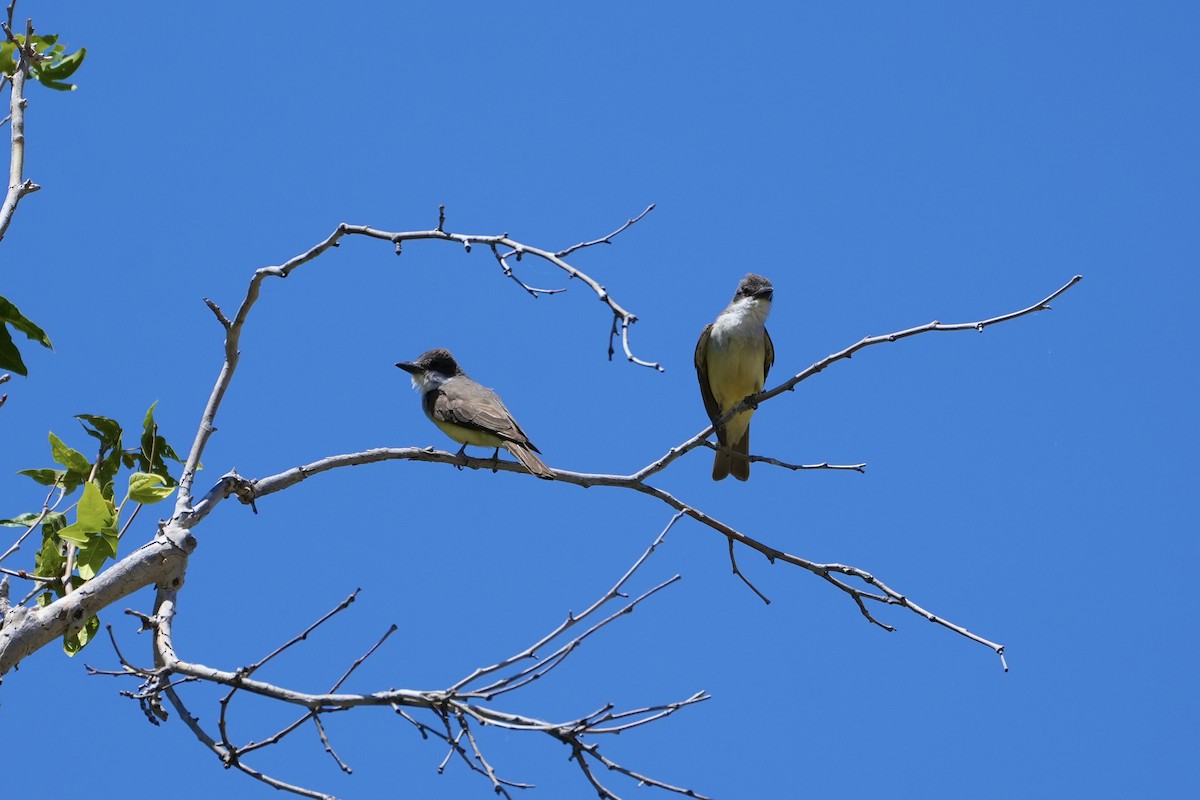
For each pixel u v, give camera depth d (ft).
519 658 30.96
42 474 39.73
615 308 28.89
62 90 42.45
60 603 34.76
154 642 34.58
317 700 30.19
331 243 38.04
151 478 37.78
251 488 39.29
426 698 29.68
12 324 38.27
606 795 28.68
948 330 40.96
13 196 38.37
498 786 27.84
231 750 30.68
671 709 29.01
